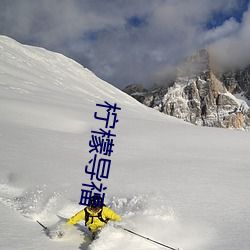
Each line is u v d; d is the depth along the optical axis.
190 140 20.17
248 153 16.91
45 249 4.99
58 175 9.98
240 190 8.97
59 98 45.56
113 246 5.21
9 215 6.32
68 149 14.68
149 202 7.56
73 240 5.53
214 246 5.25
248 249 5.07
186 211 7.01
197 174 11.01
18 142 14.78
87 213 5.66
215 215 6.80
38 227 5.93
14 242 5.09
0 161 11.04
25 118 23.23
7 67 66.06
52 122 23.58
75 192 8.36
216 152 16.80
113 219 5.68
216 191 8.81
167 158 14.34
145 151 15.95
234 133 24.78
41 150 13.72
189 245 5.37
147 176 10.46
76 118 26.38
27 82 57.16
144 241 5.39
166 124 29.00
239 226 6.15
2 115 22.64
